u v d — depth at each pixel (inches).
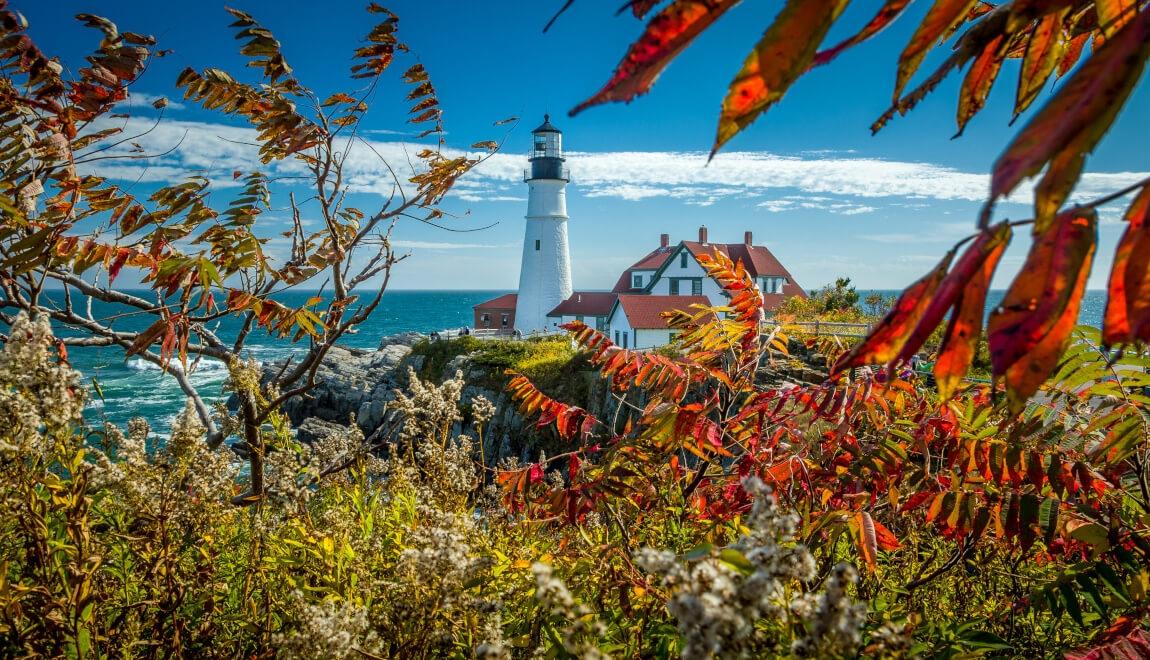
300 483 115.5
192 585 89.6
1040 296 28.1
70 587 73.4
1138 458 82.6
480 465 132.6
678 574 44.9
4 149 106.7
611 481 96.8
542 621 67.9
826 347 116.6
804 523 79.8
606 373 110.4
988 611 98.0
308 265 148.2
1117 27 36.9
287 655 67.5
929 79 41.2
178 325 122.3
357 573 87.7
